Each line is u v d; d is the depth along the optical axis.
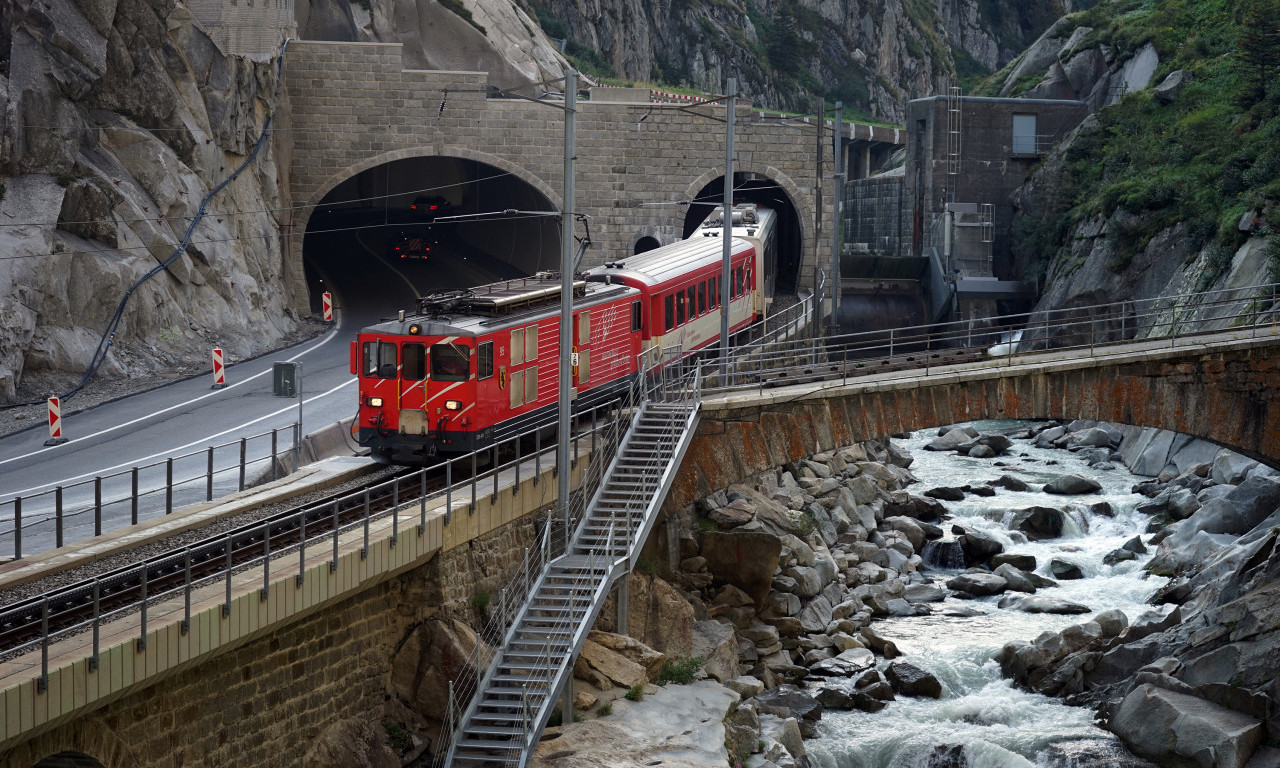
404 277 74.56
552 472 27.30
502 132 66.81
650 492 28.62
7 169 45.09
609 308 35.28
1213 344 35.25
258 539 23.12
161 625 16.77
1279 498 40.34
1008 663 33.09
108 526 26.70
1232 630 29.72
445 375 27.64
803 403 32.75
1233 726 26.69
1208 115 79.31
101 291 46.44
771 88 162.88
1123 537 45.12
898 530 44.66
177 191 51.94
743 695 28.88
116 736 16.72
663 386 33.72
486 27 87.00
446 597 23.19
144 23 52.28
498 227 87.94
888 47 182.38
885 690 31.28
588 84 96.25
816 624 34.84
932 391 33.81
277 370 31.70
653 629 28.59
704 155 68.50
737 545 33.53
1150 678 29.44
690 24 158.38
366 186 99.25
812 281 70.94
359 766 21.03
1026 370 33.97
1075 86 100.56
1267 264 57.09
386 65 65.56
